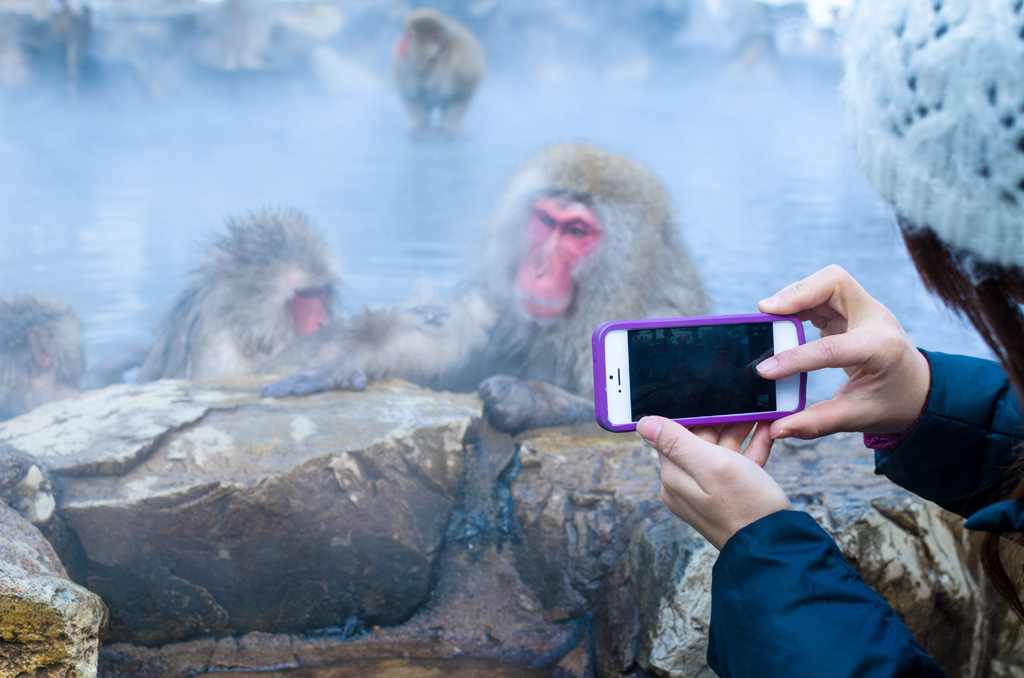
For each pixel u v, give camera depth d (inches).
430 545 104.9
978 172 33.2
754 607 46.0
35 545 80.5
